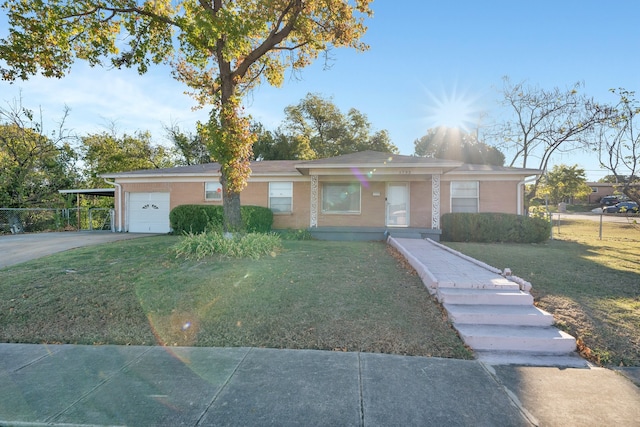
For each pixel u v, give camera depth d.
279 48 11.27
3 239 13.04
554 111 21.48
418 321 4.96
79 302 5.57
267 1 9.86
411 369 3.78
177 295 5.75
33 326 4.98
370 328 4.76
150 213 16.69
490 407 3.06
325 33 11.23
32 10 9.12
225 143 9.35
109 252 8.95
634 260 9.12
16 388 3.37
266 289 5.99
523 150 22.94
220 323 4.96
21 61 9.29
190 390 3.32
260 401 3.13
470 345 4.41
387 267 7.49
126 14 10.34
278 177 15.42
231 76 10.34
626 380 3.60
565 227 22.61
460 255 8.62
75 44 10.53
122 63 10.74
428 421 2.85
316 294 5.80
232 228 9.59
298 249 9.46
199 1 10.34
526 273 7.29
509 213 13.66
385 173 13.12
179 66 12.02
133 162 30.28
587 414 2.96
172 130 32.62
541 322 4.84
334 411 2.98
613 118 16.47
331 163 12.99
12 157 22.06
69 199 23.81
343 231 13.51
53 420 2.85
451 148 29.86
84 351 4.27
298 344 4.44
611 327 4.79
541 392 3.33
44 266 7.48
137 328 4.90
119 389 3.34
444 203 14.59
